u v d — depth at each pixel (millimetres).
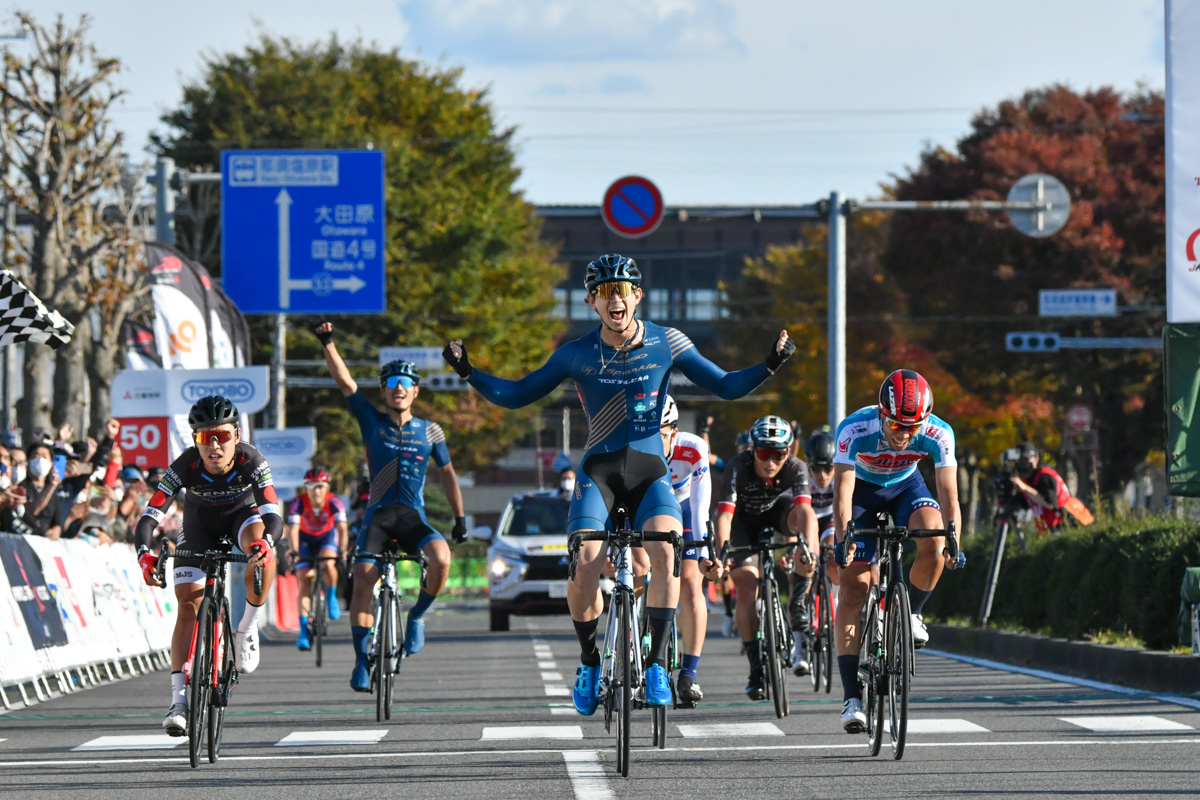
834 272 62062
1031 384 119938
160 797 18609
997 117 123938
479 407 134625
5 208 86188
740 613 28703
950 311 117688
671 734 24594
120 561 42219
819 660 32688
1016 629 44375
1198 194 33031
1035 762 20484
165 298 55750
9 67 83562
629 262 20484
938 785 18625
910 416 20516
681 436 25438
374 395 127375
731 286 174625
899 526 21922
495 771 20438
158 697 33531
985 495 136375
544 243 152250
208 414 22266
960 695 30531
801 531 29094
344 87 129375
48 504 40062
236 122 123000
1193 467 33344
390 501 28922
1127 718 25453
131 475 44875
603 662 20484
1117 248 112562
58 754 23000
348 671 41062
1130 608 34969
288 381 94312
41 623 34219
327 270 69375
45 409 79250
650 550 20641
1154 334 112625
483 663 42656
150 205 98500
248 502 23125
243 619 23078
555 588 59219
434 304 130125
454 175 133125
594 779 19547
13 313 30625
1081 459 119125
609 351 20641
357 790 18938
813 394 152375
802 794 18125
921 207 61969
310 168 69250
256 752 22906
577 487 20812
